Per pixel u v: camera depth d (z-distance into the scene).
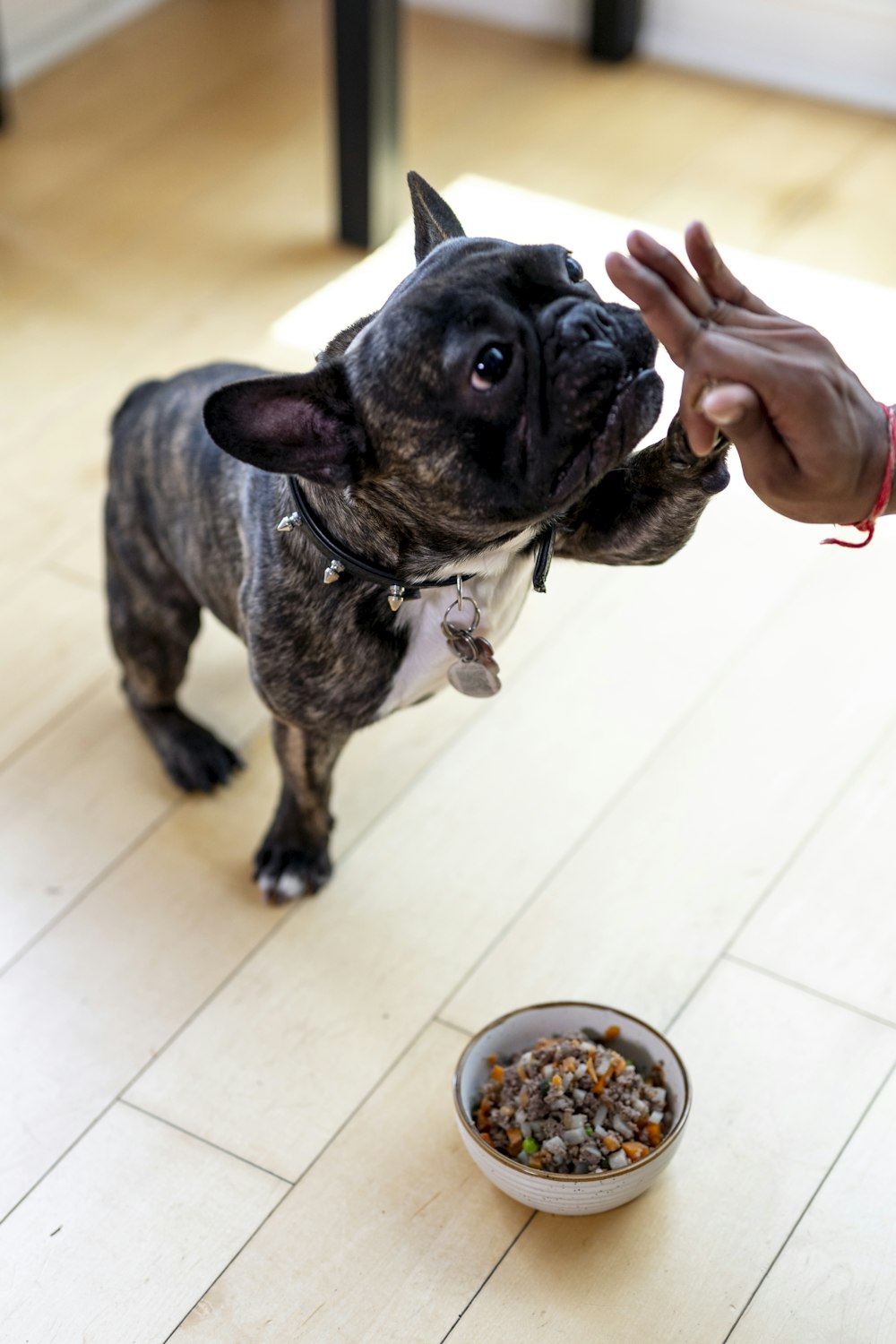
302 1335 1.56
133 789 2.20
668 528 1.49
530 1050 1.70
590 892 2.00
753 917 1.96
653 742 2.21
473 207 3.31
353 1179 1.70
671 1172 1.68
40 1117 1.78
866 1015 1.84
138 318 3.07
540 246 1.36
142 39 3.98
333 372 1.36
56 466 2.75
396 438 1.35
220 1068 1.83
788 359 1.11
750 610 2.42
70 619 2.47
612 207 3.31
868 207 3.31
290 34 3.99
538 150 3.52
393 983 1.91
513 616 1.71
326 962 1.94
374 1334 1.55
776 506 1.20
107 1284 1.61
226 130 3.64
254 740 2.27
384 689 1.68
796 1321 1.54
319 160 3.53
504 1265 1.61
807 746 2.18
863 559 2.50
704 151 3.51
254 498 1.67
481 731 2.24
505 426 1.32
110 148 3.59
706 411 1.09
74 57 3.91
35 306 3.12
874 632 2.36
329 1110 1.77
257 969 1.94
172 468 1.87
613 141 3.55
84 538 2.61
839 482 1.15
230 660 2.41
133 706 2.22
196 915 2.02
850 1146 1.70
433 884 2.03
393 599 1.56
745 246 3.18
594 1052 1.66
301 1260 1.62
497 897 2.01
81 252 3.26
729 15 3.73
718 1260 1.60
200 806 2.17
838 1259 1.59
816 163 3.47
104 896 2.05
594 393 1.28
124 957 1.96
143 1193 1.70
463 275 1.32
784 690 2.27
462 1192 1.68
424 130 3.60
